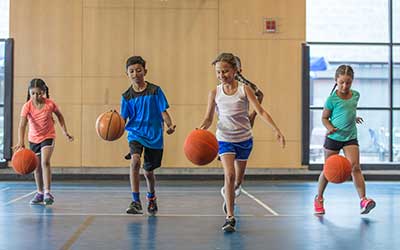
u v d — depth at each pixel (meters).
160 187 8.83
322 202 5.89
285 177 10.39
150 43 10.46
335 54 10.75
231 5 10.52
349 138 5.67
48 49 10.41
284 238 4.49
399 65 10.78
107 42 10.44
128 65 5.52
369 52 10.77
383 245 4.23
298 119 10.52
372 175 10.42
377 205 6.60
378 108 10.73
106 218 5.47
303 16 10.55
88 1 10.44
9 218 5.45
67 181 9.98
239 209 6.21
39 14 10.41
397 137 10.76
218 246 4.17
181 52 10.48
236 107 4.91
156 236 4.54
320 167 10.48
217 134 4.96
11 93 10.33
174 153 10.42
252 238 4.48
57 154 10.37
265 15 10.53
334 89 5.80
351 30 10.75
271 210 6.14
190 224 5.14
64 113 10.39
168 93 10.46
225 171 4.85
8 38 10.35
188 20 10.49
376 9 10.76
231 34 10.52
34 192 7.94
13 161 5.66
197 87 10.48
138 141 5.53
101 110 10.42
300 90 10.54
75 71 10.42
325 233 4.71
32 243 4.25
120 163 10.41
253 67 10.52
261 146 10.45
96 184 9.34
